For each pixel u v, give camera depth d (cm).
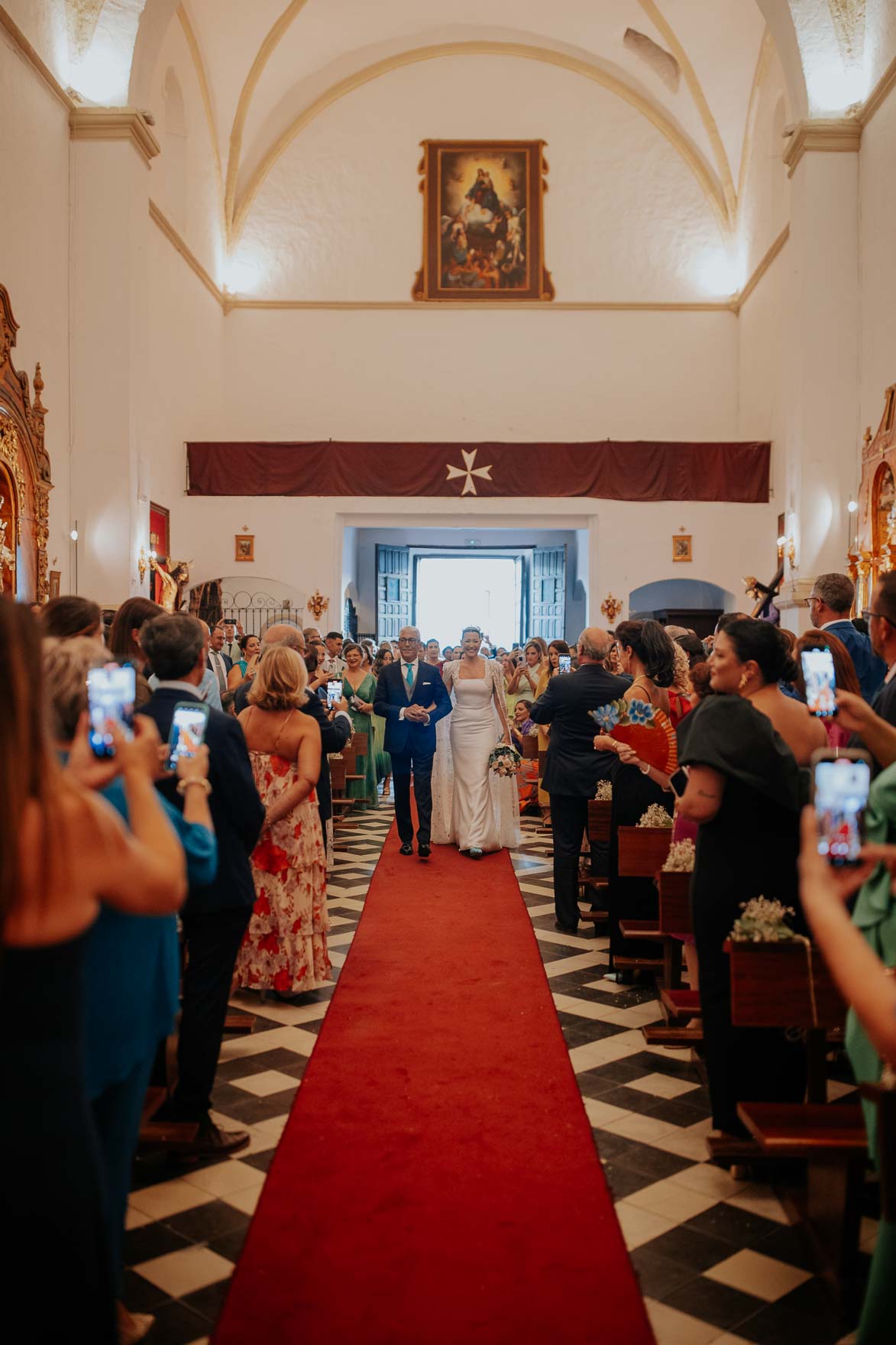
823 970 344
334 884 858
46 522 1295
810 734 389
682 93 2186
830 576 588
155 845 210
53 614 396
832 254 1484
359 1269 307
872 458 1371
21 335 1269
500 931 713
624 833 556
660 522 2005
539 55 2256
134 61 1434
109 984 262
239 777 387
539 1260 313
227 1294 295
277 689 538
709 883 377
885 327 1377
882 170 1385
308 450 2008
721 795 371
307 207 2280
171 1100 408
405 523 2038
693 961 496
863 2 1438
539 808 1298
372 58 2252
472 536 2680
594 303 2270
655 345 2273
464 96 2278
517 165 2278
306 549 2003
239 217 2267
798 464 1502
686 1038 478
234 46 2044
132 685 248
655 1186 366
